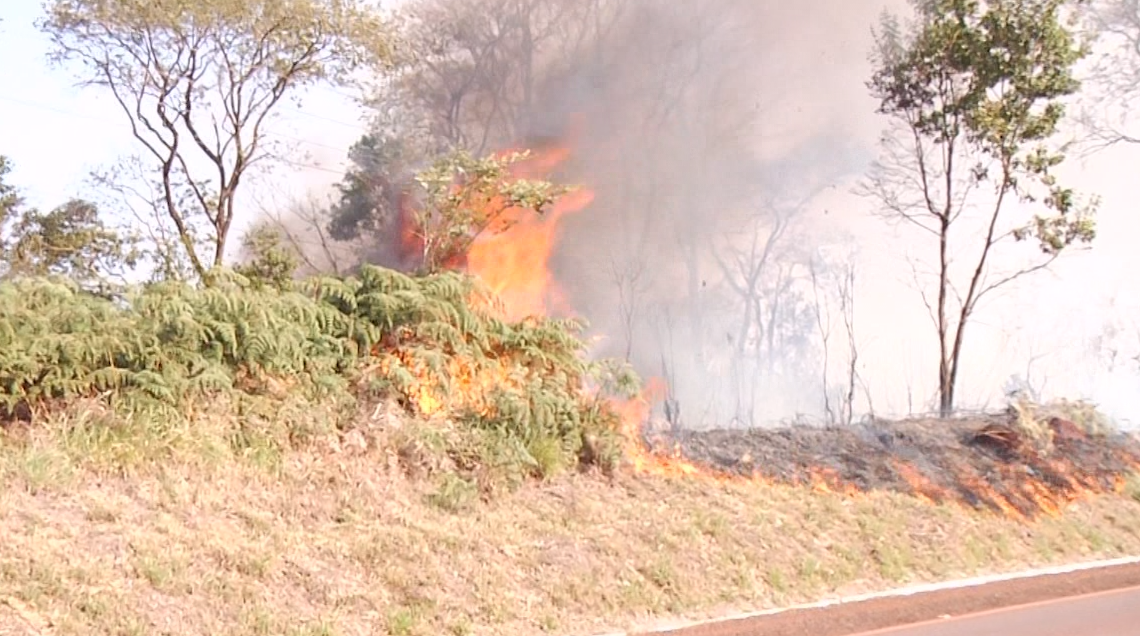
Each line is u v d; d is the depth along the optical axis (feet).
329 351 49.11
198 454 41.86
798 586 47.80
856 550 52.19
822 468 60.80
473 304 54.75
